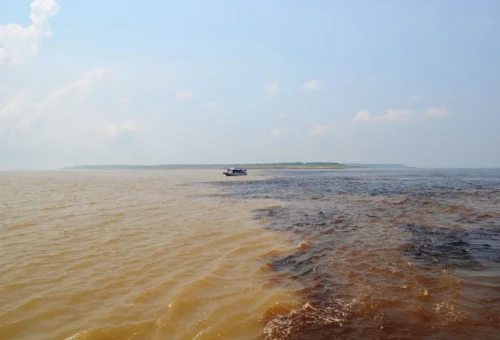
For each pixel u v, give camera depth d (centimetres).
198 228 1330
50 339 500
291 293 684
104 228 1298
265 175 8225
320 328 535
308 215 1683
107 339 502
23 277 762
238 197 2633
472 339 493
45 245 1038
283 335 515
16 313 584
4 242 1071
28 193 2773
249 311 600
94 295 664
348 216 1642
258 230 1312
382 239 1161
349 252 998
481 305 611
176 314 582
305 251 1012
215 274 794
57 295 663
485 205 1986
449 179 5634
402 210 1817
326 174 8981
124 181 5184
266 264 881
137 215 1623
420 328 528
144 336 511
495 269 828
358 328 532
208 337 509
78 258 909
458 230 1300
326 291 693
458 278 756
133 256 933
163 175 8412
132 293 674
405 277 773
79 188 3459
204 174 9069
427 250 1012
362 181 5088
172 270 818
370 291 689
